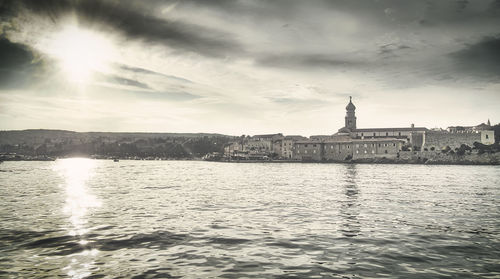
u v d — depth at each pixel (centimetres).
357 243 1805
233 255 1593
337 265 1452
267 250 1677
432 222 2377
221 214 2700
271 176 8250
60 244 1778
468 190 4644
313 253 1625
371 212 2802
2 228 2156
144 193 4319
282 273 1354
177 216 2608
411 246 1747
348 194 4156
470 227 2209
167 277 1308
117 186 5394
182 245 1767
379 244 1784
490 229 2153
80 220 2439
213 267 1426
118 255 1589
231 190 4722
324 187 5153
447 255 1590
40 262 1484
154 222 2369
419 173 9456
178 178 7550
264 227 2206
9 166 15425
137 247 1725
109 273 1350
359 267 1425
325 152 19762
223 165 18325
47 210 2903
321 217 2570
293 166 15788
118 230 2109
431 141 18000
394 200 3578
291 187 5175
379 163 17600
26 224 2288
